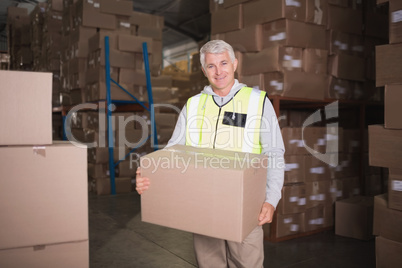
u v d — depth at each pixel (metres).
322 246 2.84
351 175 3.46
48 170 1.24
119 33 4.92
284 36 2.72
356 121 4.08
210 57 1.46
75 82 5.08
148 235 3.09
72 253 1.30
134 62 4.75
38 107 1.22
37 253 1.26
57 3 6.01
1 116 1.18
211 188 1.17
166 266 2.45
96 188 4.73
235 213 1.14
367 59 3.37
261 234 1.49
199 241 1.55
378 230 1.94
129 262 2.51
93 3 4.74
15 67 8.12
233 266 1.53
